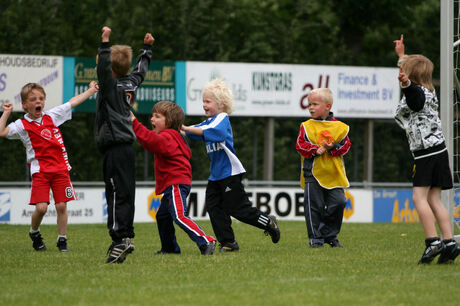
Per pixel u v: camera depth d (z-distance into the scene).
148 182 43.94
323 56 64.19
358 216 46.47
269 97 45.66
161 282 16.44
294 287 15.82
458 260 20.53
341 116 46.97
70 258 21.11
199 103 44.62
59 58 42.78
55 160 24.00
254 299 14.44
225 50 57.66
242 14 62.84
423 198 19.77
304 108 46.25
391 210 47.00
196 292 15.20
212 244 21.48
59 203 23.92
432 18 77.75
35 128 23.78
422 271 18.28
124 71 20.06
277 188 45.59
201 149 45.19
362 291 15.38
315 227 25.38
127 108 19.73
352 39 76.06
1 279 16.84
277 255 21.75
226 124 22.88
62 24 55.75
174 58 56.78
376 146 49.00
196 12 58.38
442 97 25.73
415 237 30.69
